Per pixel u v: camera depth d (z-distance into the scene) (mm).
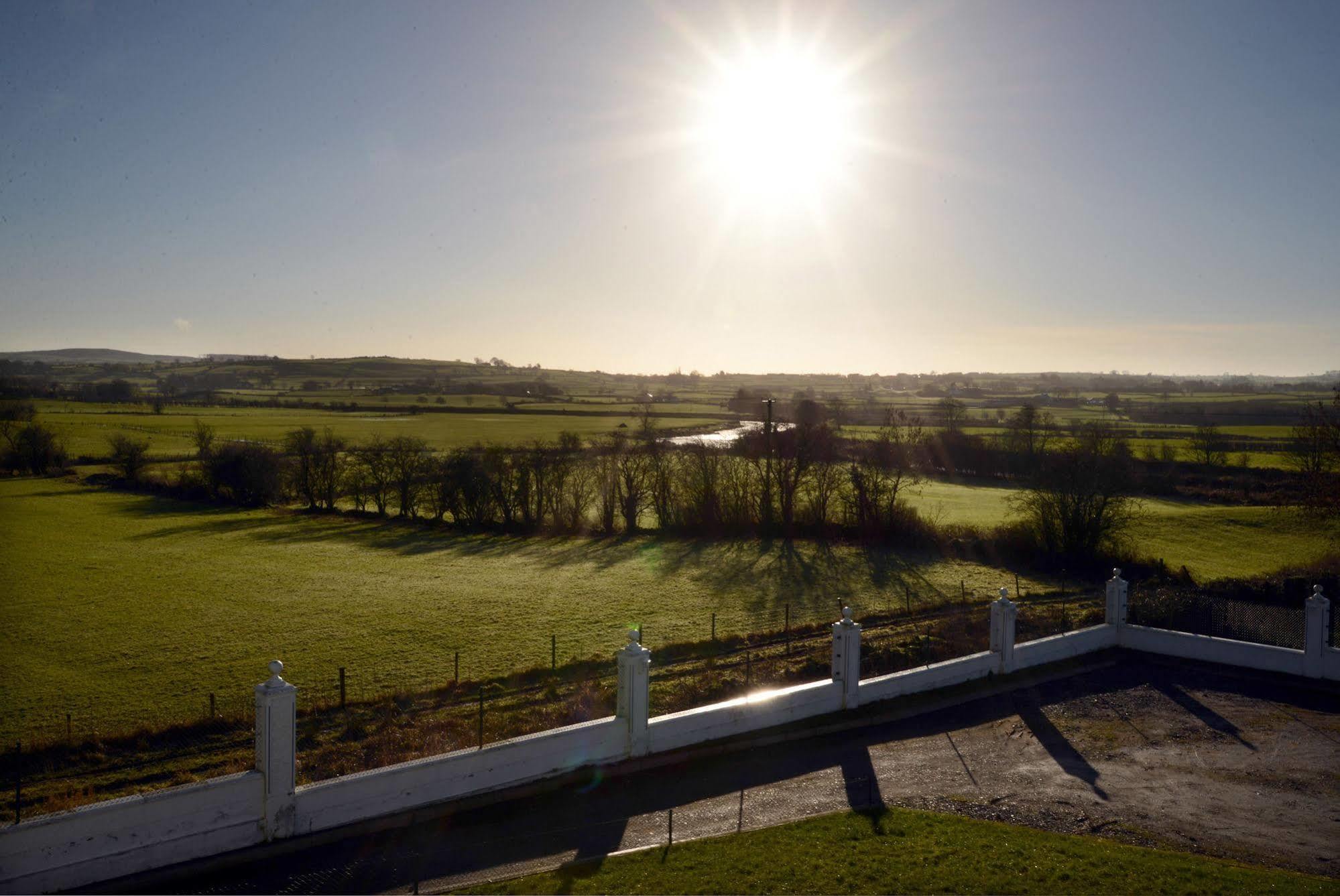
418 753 19516
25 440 91188
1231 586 35969
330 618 36531
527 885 12219
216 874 12461
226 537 60188
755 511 61781
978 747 18391
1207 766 17391
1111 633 25797
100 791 19078
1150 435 102625
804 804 15461
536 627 34625
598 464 65000
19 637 33469
